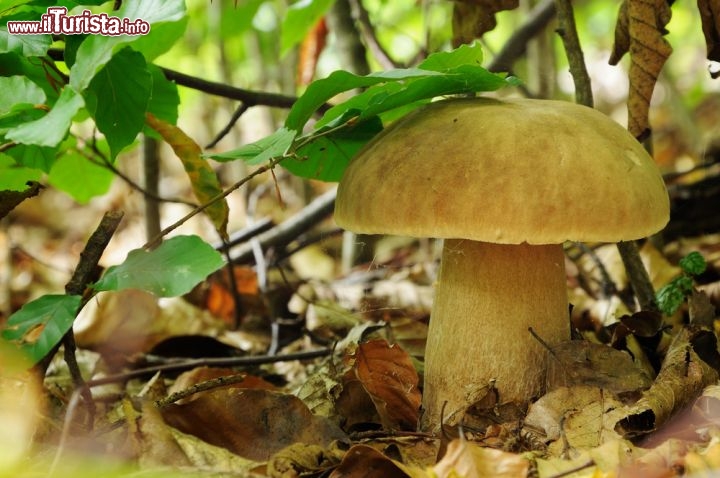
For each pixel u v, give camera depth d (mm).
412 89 451
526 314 457
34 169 520
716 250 669
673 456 396
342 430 452
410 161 433
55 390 502
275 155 424
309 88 435
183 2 405
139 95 444
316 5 632
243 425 435
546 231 413
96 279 456
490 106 446
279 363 610
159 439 406
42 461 406
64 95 393
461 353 460
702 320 521
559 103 455
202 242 412
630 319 525
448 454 398
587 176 418
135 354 602
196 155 502
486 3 552
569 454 418
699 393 445
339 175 520
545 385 459
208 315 667
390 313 651
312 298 721
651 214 427
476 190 418
